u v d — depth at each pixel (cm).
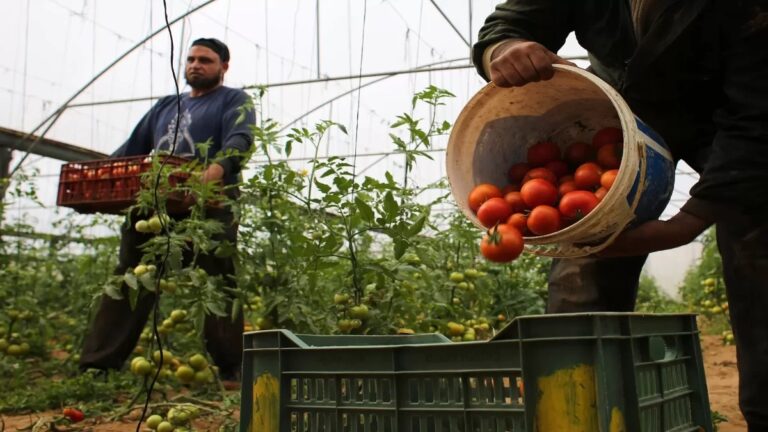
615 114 229
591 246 195
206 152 421
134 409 384
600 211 179
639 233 190
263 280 405
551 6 238
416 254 404
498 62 210
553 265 255
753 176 179
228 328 460
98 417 371
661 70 208
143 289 444
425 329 428
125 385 457
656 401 176
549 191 200
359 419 184
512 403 162
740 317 189
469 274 462
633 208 184
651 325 181
